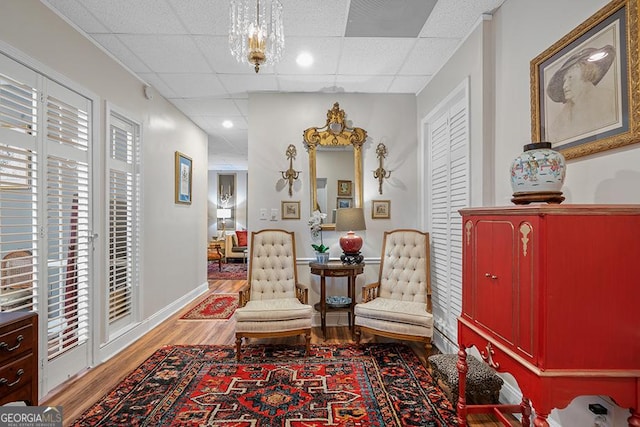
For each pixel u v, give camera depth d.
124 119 3.12
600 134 1.45
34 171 2.05
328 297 3.63
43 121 2.12
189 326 3.66
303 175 3.72
